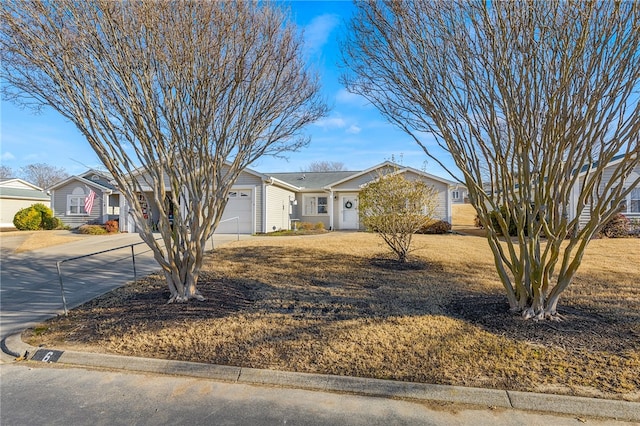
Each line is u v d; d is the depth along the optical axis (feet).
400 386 10.66
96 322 16.30
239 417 9.50
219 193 18.72
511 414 9.54
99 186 66.49
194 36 15.88
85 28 14.69
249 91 17.93
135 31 15.35
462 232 57.06
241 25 16.43
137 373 12.11
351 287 21.77
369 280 23.53
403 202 28.81
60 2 14.32
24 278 26.86
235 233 55.42
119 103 16.15
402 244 31.83
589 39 12.70
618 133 13.29
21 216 64.54
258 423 9.23
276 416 9.53
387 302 18.58
